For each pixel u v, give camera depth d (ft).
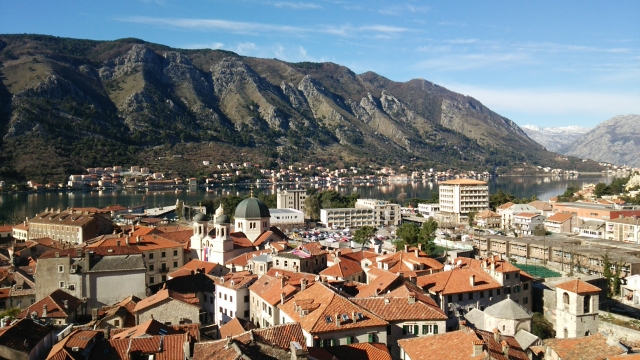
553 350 241.96
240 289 415.85
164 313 351.05
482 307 415.85
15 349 230.27
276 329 236.22
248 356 177.17
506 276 433.07
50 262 441.27
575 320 343.26
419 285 405.80
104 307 404.16
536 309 463.83
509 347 242.17
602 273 640.17
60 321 376.27
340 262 493.77
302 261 506.89
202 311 383.65
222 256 612.29
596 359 225.35
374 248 653.71
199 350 201.36
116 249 490.90
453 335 241.76
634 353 224.53
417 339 247.70
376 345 264.93
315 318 279.28
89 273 441.68
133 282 453.99
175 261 627.87
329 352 247.09
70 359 225.97
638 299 548.31
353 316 282.97
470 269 439.22
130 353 231.91
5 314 397.60
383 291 366.84
